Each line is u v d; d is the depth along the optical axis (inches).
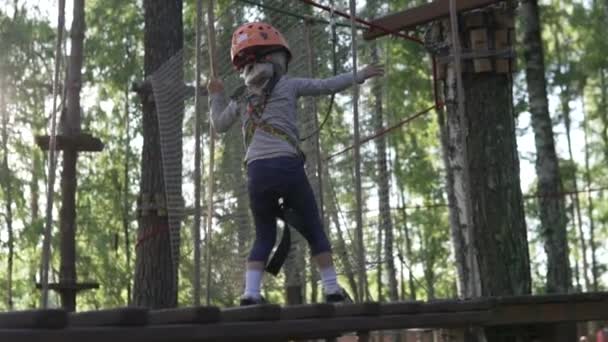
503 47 323.3
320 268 212.8
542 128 584.1
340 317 176.6
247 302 207.3
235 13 347.9
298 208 213.0
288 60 223.5
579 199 1144.8
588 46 765.9
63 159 417.4
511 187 328.2
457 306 206.5
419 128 887.7
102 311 138.0
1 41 768.3
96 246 896.9
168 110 357.1
